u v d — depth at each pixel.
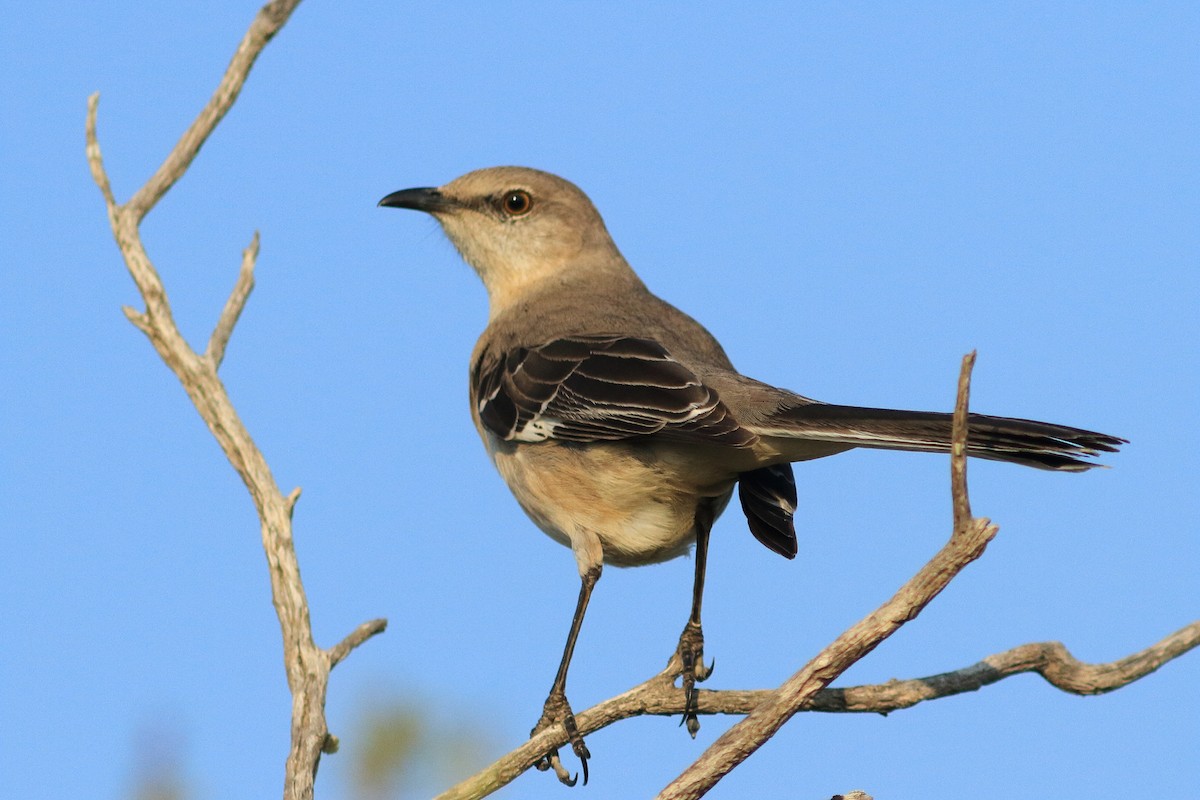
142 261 7.27
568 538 10.68
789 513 9.71
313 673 7.21
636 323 11.44
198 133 7.34
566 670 10.01
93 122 7.22
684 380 9.84
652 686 8.60
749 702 8.49
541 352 10.92
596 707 8.48
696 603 10.11
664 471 10.04
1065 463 7.86
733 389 9.68
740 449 9.42
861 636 6.50
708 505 10.35
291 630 7.25
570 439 10.34
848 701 8.51
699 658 9.83
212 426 7.35
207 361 7.34
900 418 8.59
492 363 11.58
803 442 9.29
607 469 10.23
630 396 10.02
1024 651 8.78
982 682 8.67
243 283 7.55
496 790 8.24
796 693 6.58
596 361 10.44
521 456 10.74
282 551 7.30
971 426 8.09
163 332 7.30
